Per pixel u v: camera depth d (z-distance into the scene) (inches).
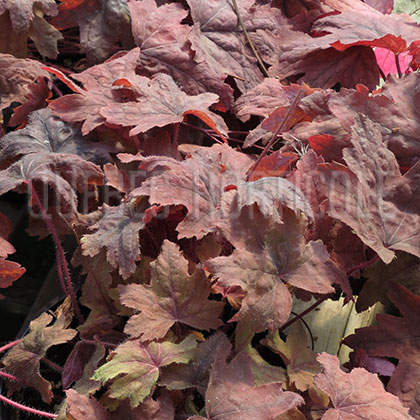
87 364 36.1
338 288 39.3
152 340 35.7
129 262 36.9
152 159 38.0
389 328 37.2
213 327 36.0
